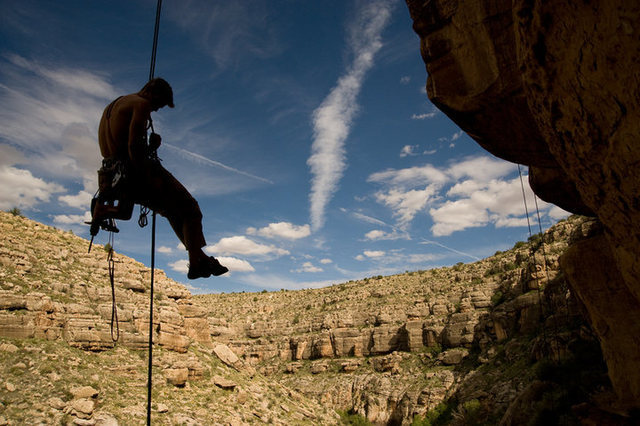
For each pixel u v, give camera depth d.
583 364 36.81
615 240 4.62
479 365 87.06
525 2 4.21
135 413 42.94
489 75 6.74
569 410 27.44
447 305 112.75
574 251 10.23
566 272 10.39
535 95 4.73
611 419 8.38
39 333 46.91
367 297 140.12
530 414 32.66
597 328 9.57
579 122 4.18
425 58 7.49
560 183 10.02
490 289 106.69
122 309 57.12
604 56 3.42
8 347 43.34
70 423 37.53
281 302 169.25
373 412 92.94
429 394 86.56
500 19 6.54
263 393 64.56
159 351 55.47
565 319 64.12
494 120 7.32
